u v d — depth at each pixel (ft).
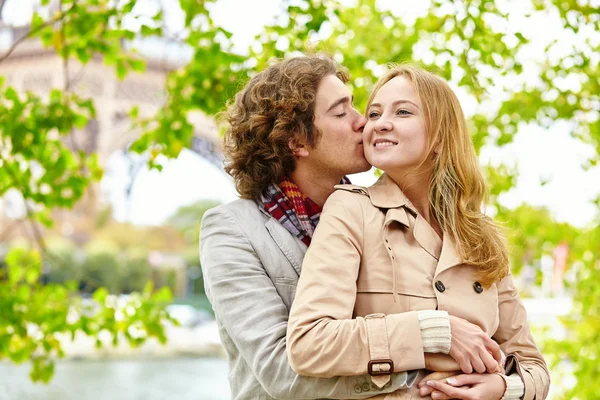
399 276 6.16
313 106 7.20
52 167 15.28
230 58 14.07
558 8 14.38
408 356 5.69
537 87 16.29
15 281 15.57
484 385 5.87
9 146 15.29
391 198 6.52
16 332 14.87
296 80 7.19
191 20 14.14
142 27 14.29
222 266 6.68
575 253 18.61
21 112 14.98
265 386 6.13
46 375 15.15
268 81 7.35
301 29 13.99
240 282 6.56
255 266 6.68
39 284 15.83
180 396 49.42
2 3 15.81
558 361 18.57
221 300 6.57
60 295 15.55
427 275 6.21
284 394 6.02
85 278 15.94
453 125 6.71
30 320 14.98
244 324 6.37
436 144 6.68
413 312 5.83
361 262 6.26
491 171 16.71
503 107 16.39
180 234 144.36
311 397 5.92
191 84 14.58
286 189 7.18
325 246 6.15
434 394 5.80
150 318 15.39
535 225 17.65
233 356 6.79
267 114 7.23
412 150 6.53
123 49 16.30
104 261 107.86
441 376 5.90
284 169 7.32
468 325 5.96
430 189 6.69
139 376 55.98
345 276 6.01
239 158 7.35
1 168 15.23
